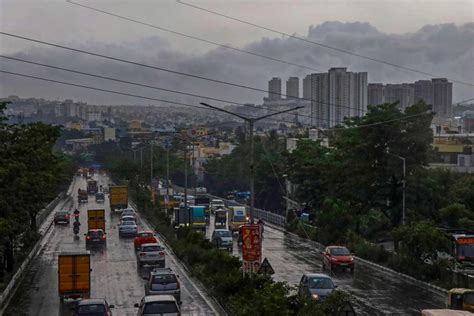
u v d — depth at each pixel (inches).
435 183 3216.0
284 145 5974.4
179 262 2568.9
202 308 1692.9
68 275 1813.5
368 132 3201.3
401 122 3169.3
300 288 1609.3
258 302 1230.9
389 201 3321.9
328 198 3415.4
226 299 1617.9
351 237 3019.2
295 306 1253.7
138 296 1867.6
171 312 1273.4
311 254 2861.7
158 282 1660.9
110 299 1820.9
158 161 6894.7
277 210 5211.6
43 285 2076.8
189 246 2581.2
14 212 2021.4
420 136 3169.3
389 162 3139.8
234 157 6535.4
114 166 6939.0
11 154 2159.2
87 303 1328.7
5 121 2297.0
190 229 3043.8
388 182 3240.7
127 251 2901.1
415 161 3186.5
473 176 3558.1
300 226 3617.1
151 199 5059.1
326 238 3117.6
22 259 2471.7
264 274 1638.8
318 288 1676.9
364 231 3395.7
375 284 2090.3
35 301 1818.4
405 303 1752.0
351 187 3243.1
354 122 3442.4
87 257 1828.2
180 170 7603.4
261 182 5201.8
